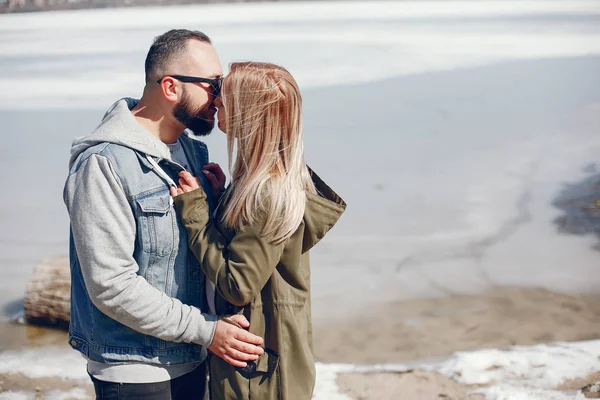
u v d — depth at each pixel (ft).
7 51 81.15
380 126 39.45
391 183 29.09
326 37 89.30
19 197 27.61
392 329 17.15
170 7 200.64
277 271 7.88
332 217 7.93
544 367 14.35
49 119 42.19
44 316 17.06
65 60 71.46
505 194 27.66
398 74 59.16
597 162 31.32
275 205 7.41
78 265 8.13
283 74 7.65
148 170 7.71
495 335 16.71
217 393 8.01
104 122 7.91
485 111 43.39
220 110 8.03
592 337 16.60
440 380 13.96
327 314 18.07
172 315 7.60
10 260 21.54
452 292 19.39
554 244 22.70
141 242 7.65
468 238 23.35
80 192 7.39
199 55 7.83
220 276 7.54
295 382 7.93
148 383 7.89
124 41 90.63
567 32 89.35
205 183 8.54
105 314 7.77
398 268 21.01
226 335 7.70
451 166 31.48
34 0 186.19
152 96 7.98
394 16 129.18
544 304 18.53
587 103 44.75
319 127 39.40
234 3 219.20
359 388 13.62
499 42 80.33
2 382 14.20
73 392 13.79
